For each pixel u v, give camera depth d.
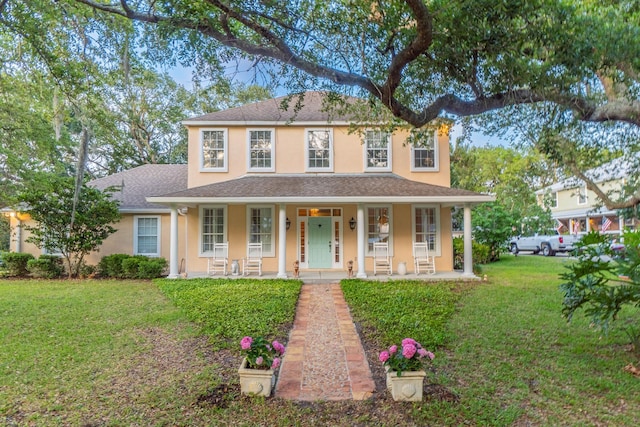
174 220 11.98
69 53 6.40
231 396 3.87
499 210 17.77
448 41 4.55
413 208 13.28
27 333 6.07
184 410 3.61
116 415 3.52
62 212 12.45
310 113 14.00
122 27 5.85
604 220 23.48
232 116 13.88
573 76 4.59
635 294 4.44
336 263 13.44
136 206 14.18
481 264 16.34
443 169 13.79
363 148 13.81
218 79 5.33
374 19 4.53
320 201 11.30
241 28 5.38
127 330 6.25
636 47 4.25
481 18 4.23
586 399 3.76
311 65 4.85
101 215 12.69
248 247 13.07
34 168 13.27
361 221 11.86
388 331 6.09
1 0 5.36
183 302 8.20
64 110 8.39
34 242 12.75
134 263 12.49
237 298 8.52
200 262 13.27
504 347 5.29
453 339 5.64
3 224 14.20
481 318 6.89
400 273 12.37
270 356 4.05
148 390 4.03
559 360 4.79
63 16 5.89
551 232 22.56
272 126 13.85
